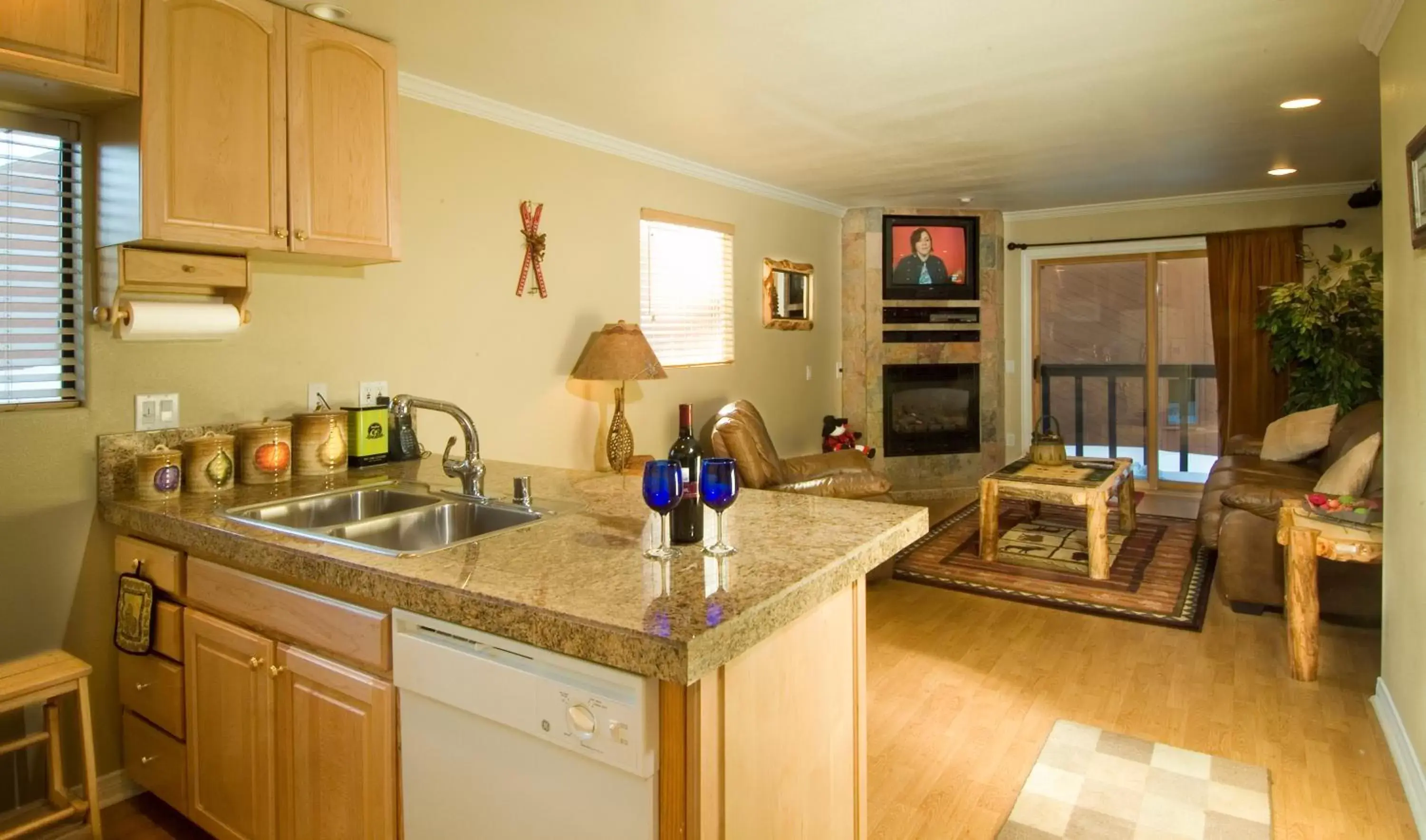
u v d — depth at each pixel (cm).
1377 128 402
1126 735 258
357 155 250
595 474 266
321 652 166
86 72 189
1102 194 584
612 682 120
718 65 298
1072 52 292
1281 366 532
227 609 186
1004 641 339
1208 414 628
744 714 130
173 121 205
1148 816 214
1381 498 306
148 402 235
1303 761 239
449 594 137
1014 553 467
